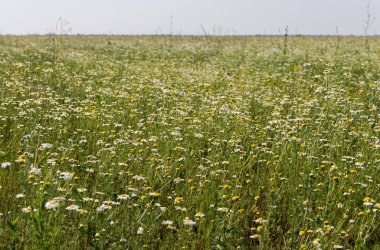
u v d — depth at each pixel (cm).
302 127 781
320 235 414
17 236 373
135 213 451
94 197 491
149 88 1202
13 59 1658
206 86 1251
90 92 1110
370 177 557
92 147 685
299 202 489
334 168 538
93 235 405
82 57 1908
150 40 3325
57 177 530
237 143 721
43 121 790
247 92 1143
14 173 520
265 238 431
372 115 877
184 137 744
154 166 604
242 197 520
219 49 2577
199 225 441
